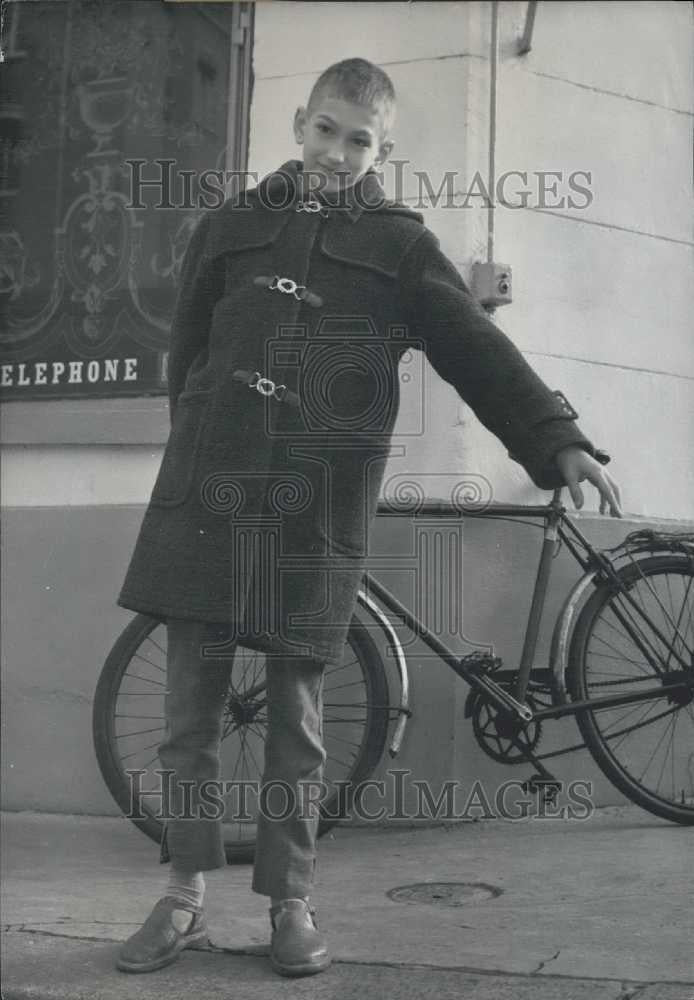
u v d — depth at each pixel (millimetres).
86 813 3461
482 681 3100
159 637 3213
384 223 2262
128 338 3600
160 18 3684
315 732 2244
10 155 3693
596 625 3166
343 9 3543
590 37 3576
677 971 2049
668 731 3164
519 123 3504
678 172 3633
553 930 2275
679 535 3225
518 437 2201
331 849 2967
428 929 2299
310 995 2012
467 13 3463
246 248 2246
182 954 2230
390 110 2291
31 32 3793
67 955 2225
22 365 3650
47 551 3551
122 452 3561
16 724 3529
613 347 3525
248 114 3619
